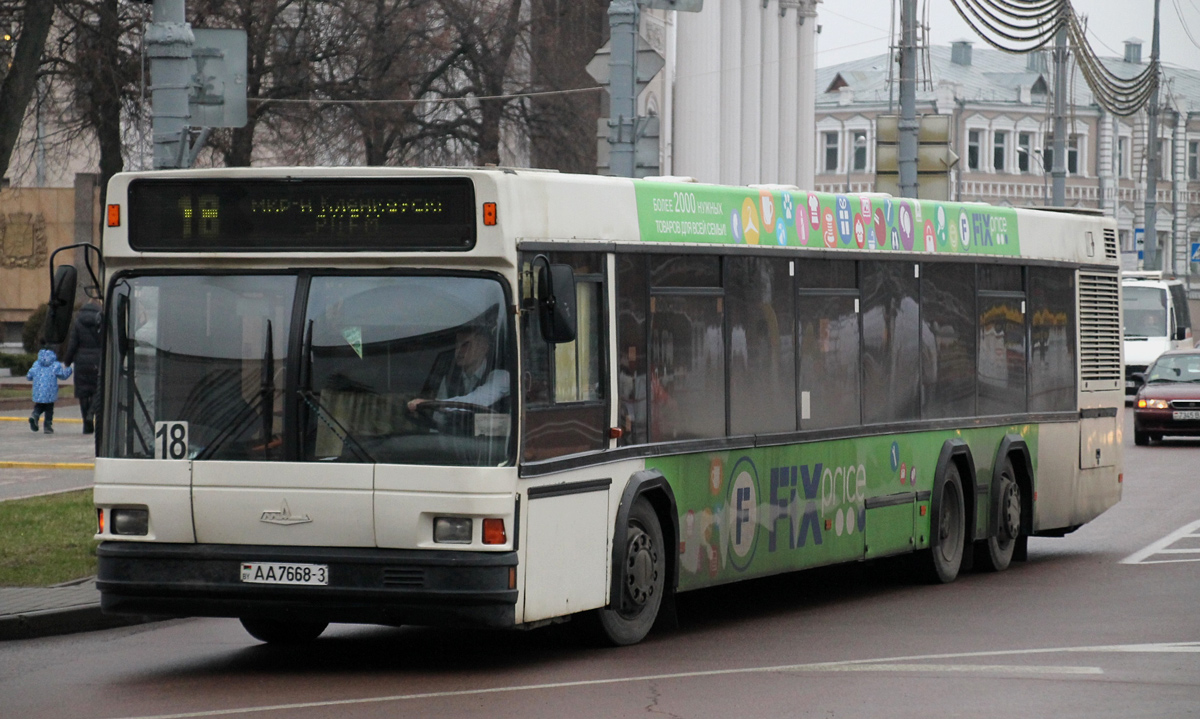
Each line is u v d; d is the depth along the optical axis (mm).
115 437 13117
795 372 16766
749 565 15938
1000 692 11992
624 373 14219
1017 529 20953
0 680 12859
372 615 12562
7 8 38688
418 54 56156
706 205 15492
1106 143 137875
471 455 12586
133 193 13203
